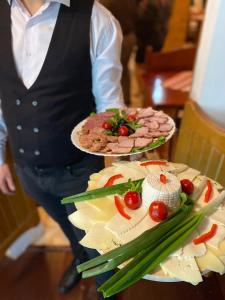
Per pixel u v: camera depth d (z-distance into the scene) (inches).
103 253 24.5
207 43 40.8
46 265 59.3
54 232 65.6
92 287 53.4
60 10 31.6
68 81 33.7
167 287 36.1
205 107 44.3
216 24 37.3
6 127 38.9
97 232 25.9
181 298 35.1
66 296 53.3
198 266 23.1
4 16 32.9
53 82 33.2
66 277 54.4
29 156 38.0
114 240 25.2
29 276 57.4
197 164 39.0
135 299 35.2
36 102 33.9
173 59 75.2
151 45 95.4
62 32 32.1
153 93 65.1
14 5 32.4
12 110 35.2
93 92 37.7
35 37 32.4
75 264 53.2
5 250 56.8
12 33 33.0
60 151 37.4
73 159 38.7
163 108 61.3
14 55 33.1
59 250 62.0
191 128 39.4
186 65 76.4
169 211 26.7
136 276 22.4
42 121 34.9
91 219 27.2
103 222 26.8
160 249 23.5
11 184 45.5
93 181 31.6
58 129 35.8
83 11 32.0
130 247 23.4
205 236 25.0
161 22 92.2
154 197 26.3
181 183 28.6
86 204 28.6
